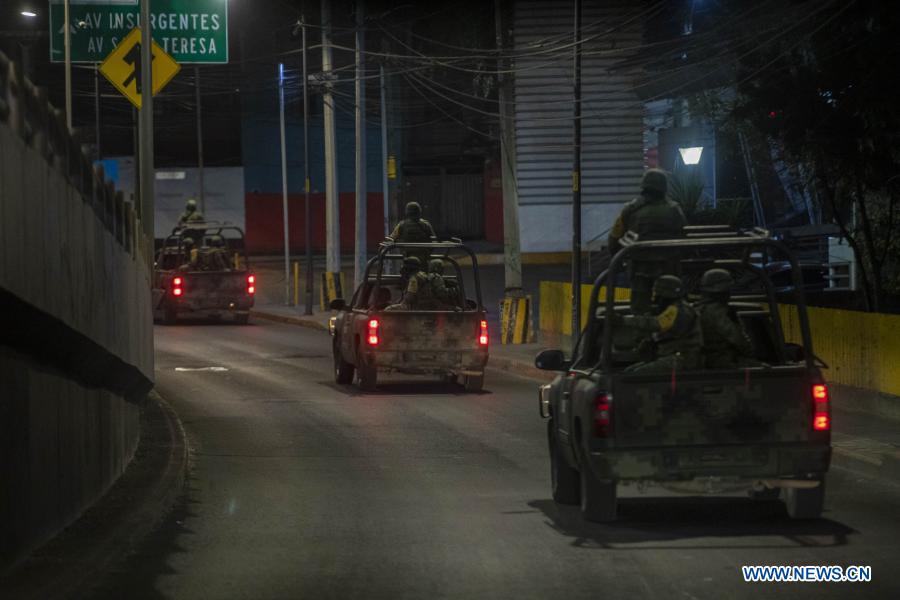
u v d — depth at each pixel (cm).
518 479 2766
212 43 5203
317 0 10819
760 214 7844
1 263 1526
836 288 6450
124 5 5194
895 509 2303
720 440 2041
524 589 1712
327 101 8456
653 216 2392
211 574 1823
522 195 11056
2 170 1543
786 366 2105
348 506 2422
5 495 1647
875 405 3388
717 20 6412
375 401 4309
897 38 4325
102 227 2348
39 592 1567
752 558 1892
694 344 2117
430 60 9188
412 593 1695
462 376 4750
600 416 2036
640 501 2431
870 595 1652
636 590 1695
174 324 7906
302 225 13888
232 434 3538
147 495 2384
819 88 4541
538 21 10519
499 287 9869
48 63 12456
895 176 4591
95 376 2309
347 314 4722
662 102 10250
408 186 14088
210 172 13688
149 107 4200
